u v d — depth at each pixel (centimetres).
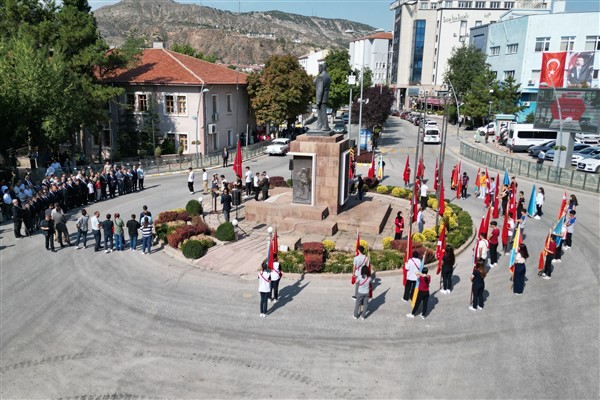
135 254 1850
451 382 1043
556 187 3194
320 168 2167
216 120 4725
